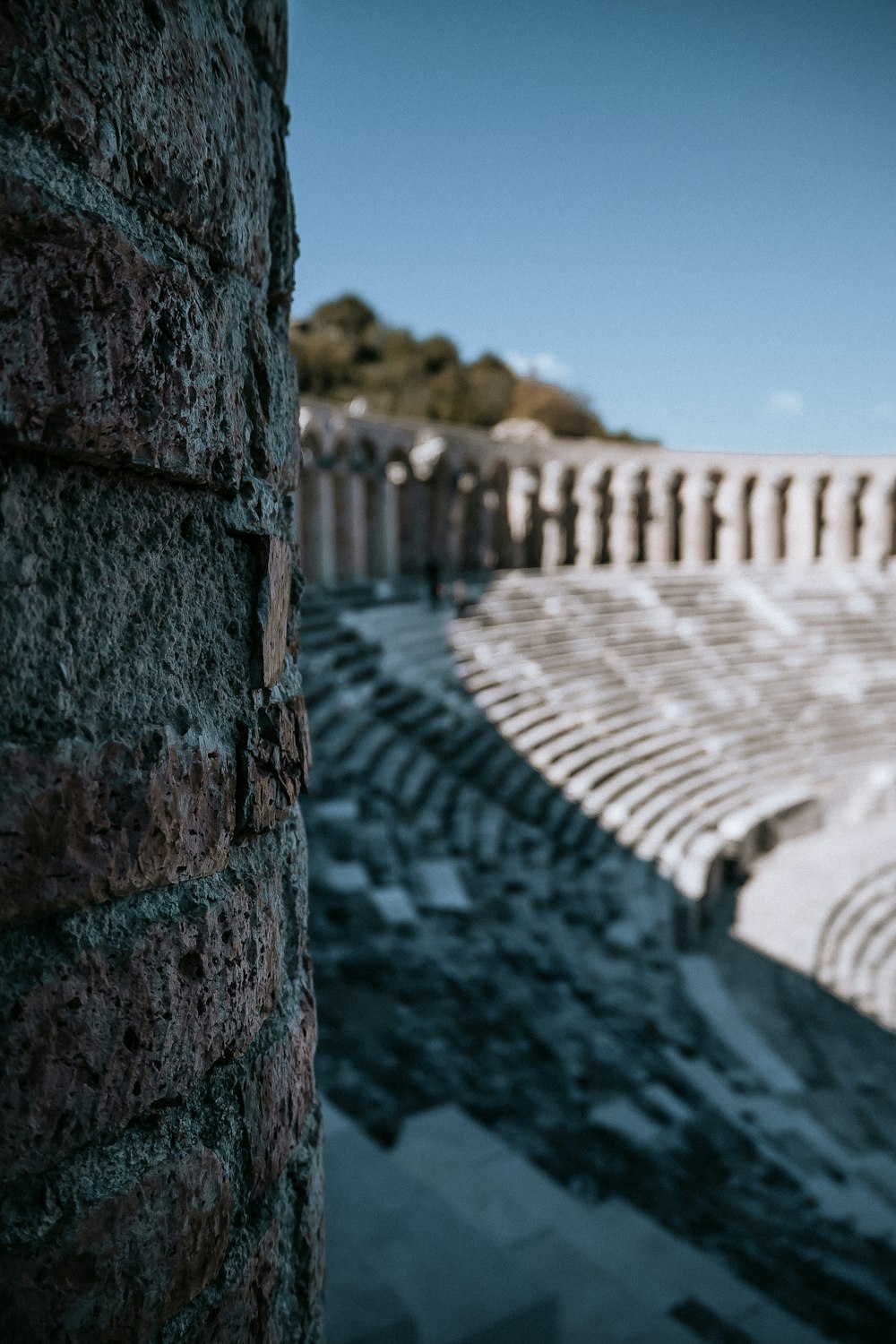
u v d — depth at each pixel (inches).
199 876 53.7
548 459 1357.0
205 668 55.6
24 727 43.1
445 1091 328.5
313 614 909.8
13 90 41.3
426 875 572.1
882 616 1355.8
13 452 42.6
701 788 910.4
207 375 54.2
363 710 764.6
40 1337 43.2
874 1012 650.8
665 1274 248.1
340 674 789.2
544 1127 325.4
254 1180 58.5
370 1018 380.2
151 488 51.0
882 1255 322.7
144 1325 48.4
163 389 49.8
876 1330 251.4
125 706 48.6
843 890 821.9
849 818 994.1
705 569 1428.4
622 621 1215.6
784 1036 597.6
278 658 63.5
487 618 1095.6
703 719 1032.2
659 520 1433.3
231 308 58.1
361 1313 180.2
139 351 47.9
